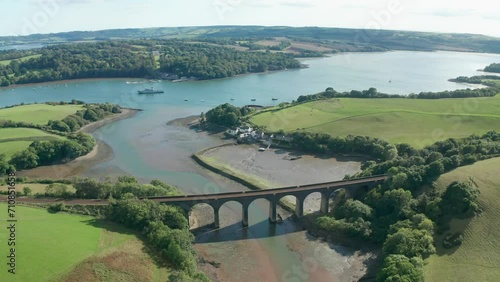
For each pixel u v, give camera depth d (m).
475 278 110.56
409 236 125.81
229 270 131.62
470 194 136.25
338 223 148.62
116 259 115.06
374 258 135.88
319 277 128.12
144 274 112.88
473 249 121.94
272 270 131.88
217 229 156.62
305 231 155.62
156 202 147.12
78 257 111.19
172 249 122.31
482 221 129.75
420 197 148.38
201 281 112.88
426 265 119.00
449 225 133.25
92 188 156.00
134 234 132.88
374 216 152.38
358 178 175.12
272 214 160.38
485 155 165.50
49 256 108.88
